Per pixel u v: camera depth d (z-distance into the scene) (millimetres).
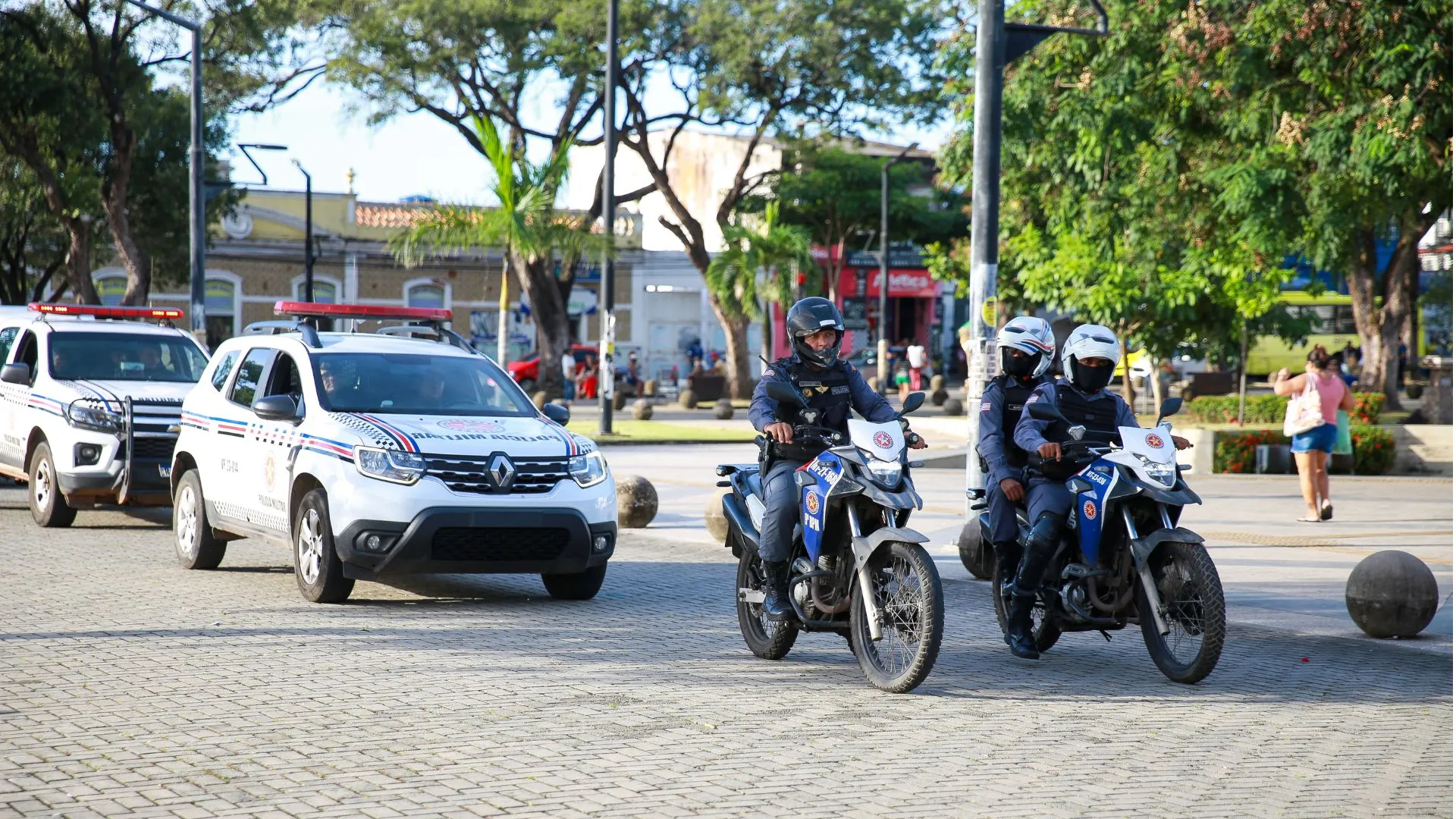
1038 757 6355
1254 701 7648
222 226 53594
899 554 7574
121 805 5348
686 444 28344
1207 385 48062
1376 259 33281
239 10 36094
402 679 7734
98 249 45312
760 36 39469
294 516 10453
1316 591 11562
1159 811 5543
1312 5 19297
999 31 13242
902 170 49688
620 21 39406
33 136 35531
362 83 39156
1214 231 24984
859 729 6832
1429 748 6695
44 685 7410
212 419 11844
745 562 8672
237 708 6969
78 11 34625
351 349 11242
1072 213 26656
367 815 5262
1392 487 21688
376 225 56719
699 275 60344
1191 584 7875
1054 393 8273
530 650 8672
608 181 28625
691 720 6945
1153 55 23484
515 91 41406
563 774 5879
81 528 14742
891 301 62188
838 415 8211
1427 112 19406
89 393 14461
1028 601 8250
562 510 10141
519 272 43688
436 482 9875
